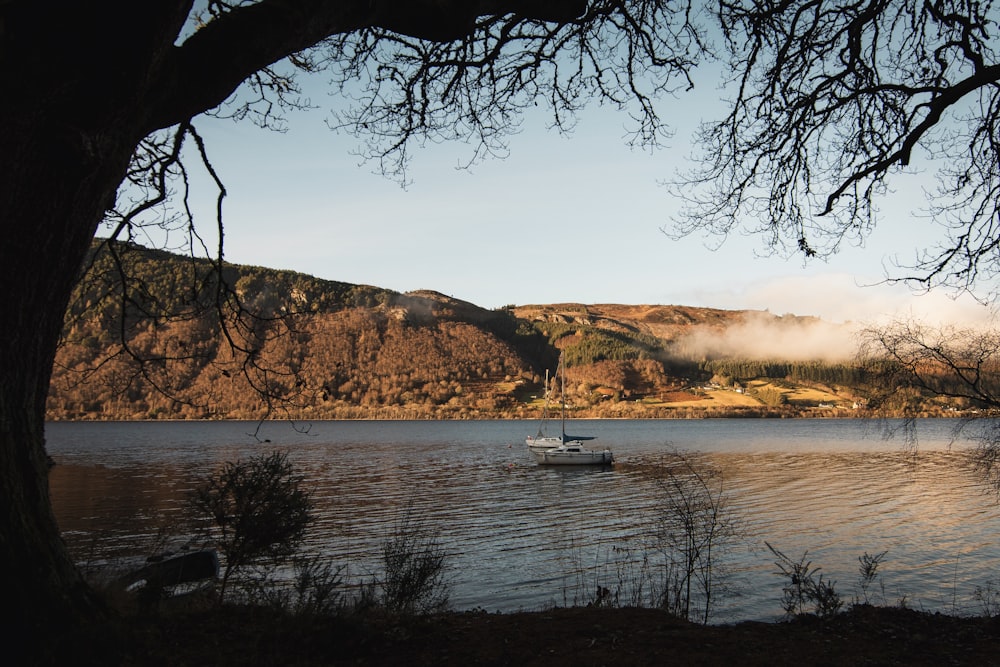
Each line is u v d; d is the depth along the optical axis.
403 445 84.44
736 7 5.91
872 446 75.56
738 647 4.80
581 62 6.75
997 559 18.16
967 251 6.25
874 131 6.53
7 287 3.28
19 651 3.35
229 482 6.32
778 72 6.04
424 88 6.42
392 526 25.19
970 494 31.97
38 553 3.57
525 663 4.28
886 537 21.61
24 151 3.15
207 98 3.69
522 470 50.47
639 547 19.33
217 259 5.55
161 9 3.15
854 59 5.86
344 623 4.74
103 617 3.87
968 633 5.38
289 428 138.62
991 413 8.40
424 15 4.14
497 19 5.63
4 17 2.94
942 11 5.87
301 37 3.81
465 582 16.16
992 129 6.07
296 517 6.46
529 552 20.06
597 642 4.85
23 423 3.57
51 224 3.33
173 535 20.77
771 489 35.25
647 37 6.12
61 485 38.59
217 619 4.91
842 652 4.75
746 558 17.64
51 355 3.73
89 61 3.12
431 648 4.59
